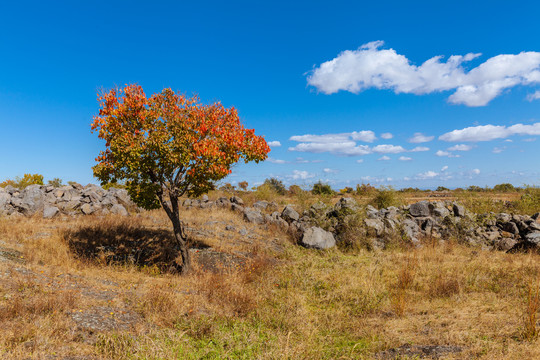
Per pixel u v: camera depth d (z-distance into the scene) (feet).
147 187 32.24
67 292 21.16
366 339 18.13
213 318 20.13
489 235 47.57
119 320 18.93
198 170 32.14
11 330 15.98
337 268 33.78
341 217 51.08
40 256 31.35
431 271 31.58
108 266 32.42
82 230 42.73
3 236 37.73
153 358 14.44
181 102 33.81
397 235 46.65
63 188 59.62
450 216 50.67
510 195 87.61
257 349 16.29
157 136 30.86
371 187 80.79
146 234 44.68
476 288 26.32
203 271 32.78
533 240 41.11
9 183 77.25
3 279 23.16
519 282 27.20
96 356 14.87
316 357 15.81
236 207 63.16
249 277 30.58
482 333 17.22
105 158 32.65
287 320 20.77
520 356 14.26
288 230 52.37
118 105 30.89
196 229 50.29
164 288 24.82
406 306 23.03
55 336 15.94
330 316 22.09
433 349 15.76
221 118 34.81
